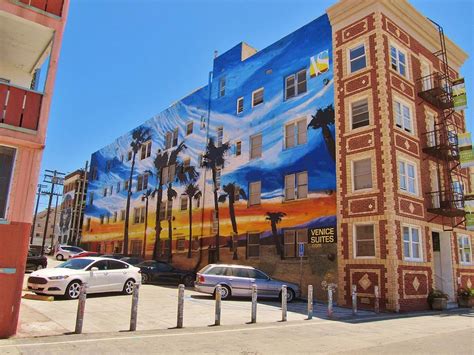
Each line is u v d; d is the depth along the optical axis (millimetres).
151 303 15289
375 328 12367
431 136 22828
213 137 31828
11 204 9555
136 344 8539
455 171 24094
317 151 22828
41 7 10914
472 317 16406
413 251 19422
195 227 31484
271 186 25406
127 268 17641
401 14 22344
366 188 19734
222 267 18859
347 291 19156
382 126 19562
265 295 18609
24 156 9938
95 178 51438
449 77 24406
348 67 22062
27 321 10539
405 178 20125
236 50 31641
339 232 20297
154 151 39875
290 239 23438
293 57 26109
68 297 14977
